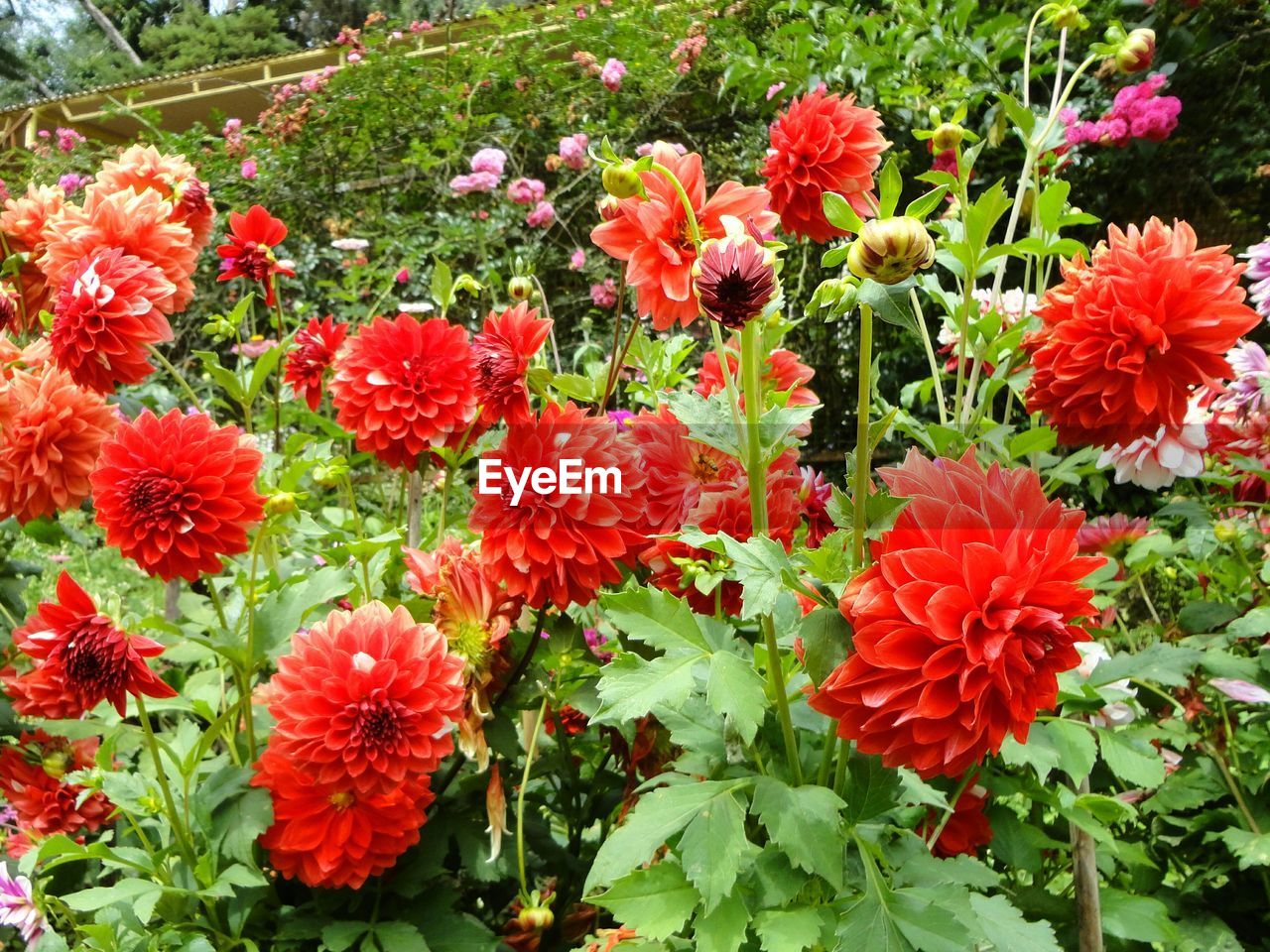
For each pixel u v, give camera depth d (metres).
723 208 1.10
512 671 1.32
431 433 1.38
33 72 21.53
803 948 0.90
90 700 1.17
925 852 0.97
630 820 0.87
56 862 1.30
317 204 6.83
